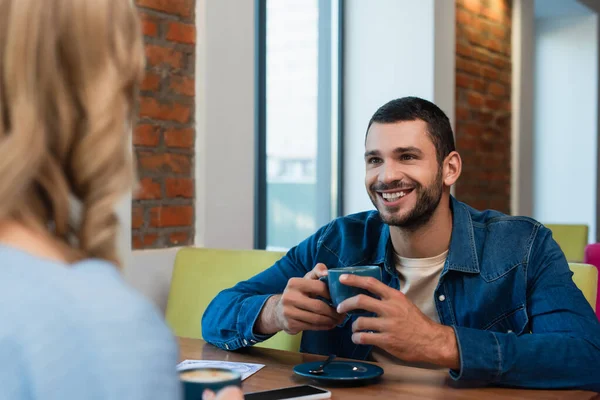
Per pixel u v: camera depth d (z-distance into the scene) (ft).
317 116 10.96
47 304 1.39
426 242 4.81
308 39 10.77
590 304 4.85
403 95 11.05
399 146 4.62
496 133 13.66
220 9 7.36
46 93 1.55
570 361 3.93
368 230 5.29
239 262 6.29
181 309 6.42
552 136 18.94
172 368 1.44
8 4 1.54
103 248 1.64
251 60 7.78
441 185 4.75
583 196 18.57
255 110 9.76
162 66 6.86
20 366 1.34
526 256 4.70
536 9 17.90
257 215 9.78
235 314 4.78
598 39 18.43
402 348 3.79
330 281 3.94
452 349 3.84
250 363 4.39
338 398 3.60
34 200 1.59
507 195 14.21
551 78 18.95
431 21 10.81
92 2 1.59
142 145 6.66
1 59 1.53
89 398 1.34
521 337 4.00
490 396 3.68
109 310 1.42
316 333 5.27
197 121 7.25
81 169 1.58
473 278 4.76
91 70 1.58
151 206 6.79
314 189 10.92
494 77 13.52
